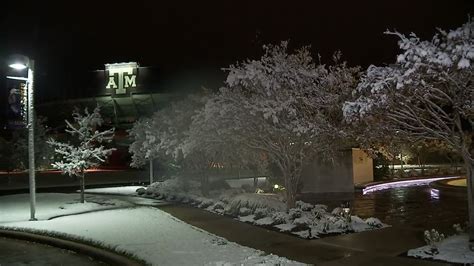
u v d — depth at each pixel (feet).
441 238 34.60
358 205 63.00
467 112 29.14
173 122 74.38
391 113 30.89
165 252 34.99
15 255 39.40
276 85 43.65
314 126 40.70
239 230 43.50
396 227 42.80
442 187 77.92
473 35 25.96
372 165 98.58
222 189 80.33
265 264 29.94
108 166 196.13
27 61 55.36
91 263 36.06
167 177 111.86
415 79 26.99
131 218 53.01
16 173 162.61
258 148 48.14
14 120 55.16
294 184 49.19
